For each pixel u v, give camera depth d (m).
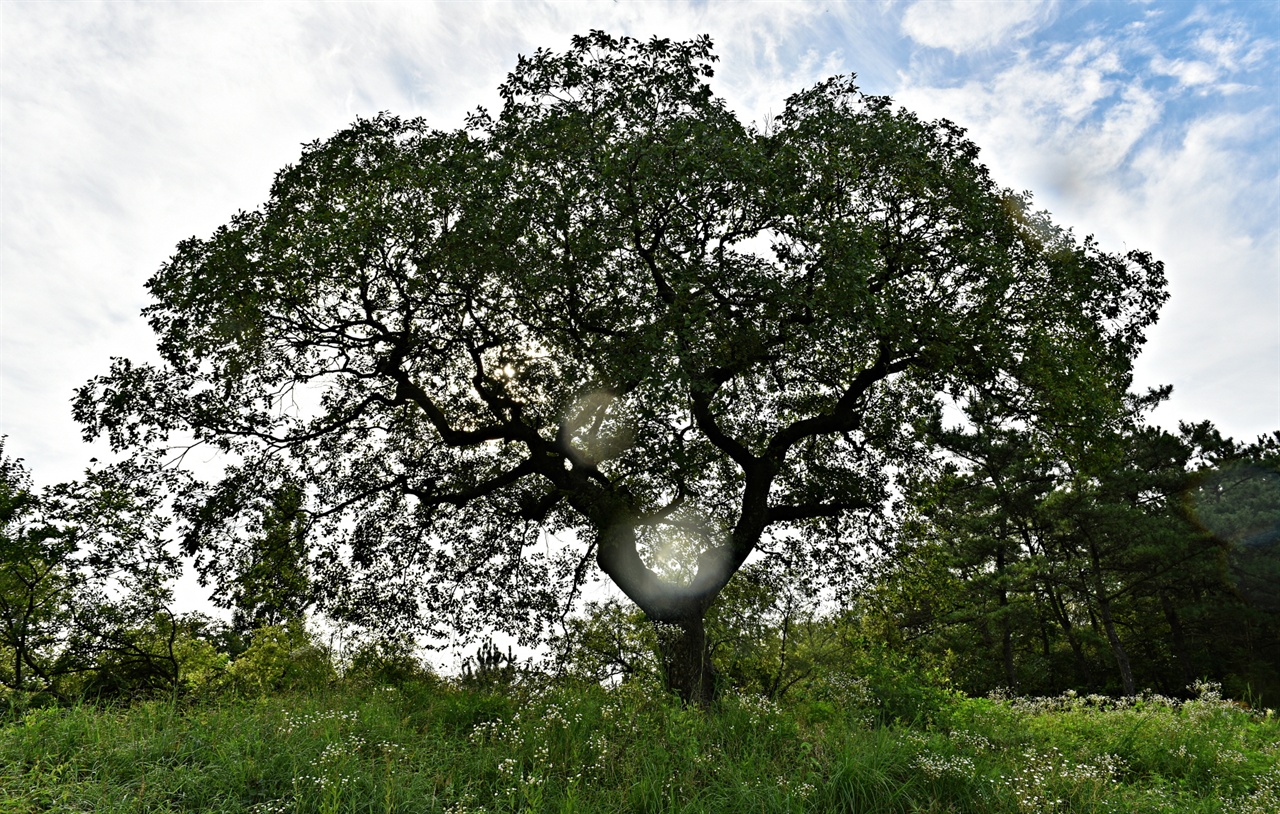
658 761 8.20
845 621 16.75
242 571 14.76
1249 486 30.58
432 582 16.20
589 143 13.08
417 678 13.25
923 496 16.94
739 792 7.39
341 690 11.84
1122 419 15.35
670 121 13.20
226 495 14.35
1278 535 28.81
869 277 12.70
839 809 7.45
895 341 13.30
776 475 16.19
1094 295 14.16
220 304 13.16
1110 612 35.19
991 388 14.38
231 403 14.38
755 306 13.09
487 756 8.19
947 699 12.09
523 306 14.14
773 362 14.98
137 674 19.94
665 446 14.34
